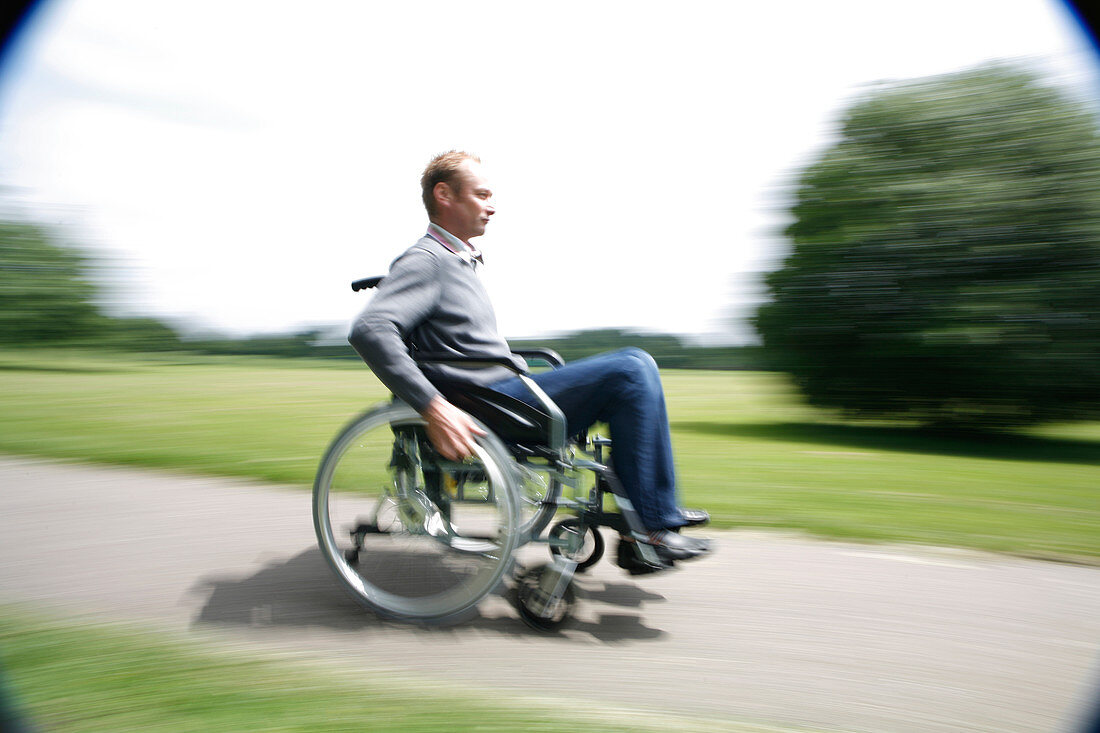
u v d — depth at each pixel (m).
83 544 2.93
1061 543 3.12
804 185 8.80
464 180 2.31
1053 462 6.79
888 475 5.19
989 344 7.82
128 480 4.25
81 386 16.44
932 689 1.80
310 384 17.75
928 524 3.44
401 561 2.21
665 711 1.65
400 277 2.15
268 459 4.95
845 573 2.71
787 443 7.54
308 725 1.52
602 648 2.02
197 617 2.15
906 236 8.13
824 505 3.88
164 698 1.63
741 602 2.40
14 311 34.81
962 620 2.26
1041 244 7.77
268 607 2.25
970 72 8.41
